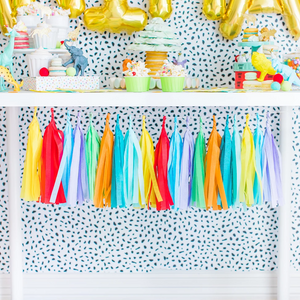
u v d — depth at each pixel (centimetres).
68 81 131
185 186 132
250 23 158
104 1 150
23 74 159
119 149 131
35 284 168
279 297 159
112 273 168
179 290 167
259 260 168
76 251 168
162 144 131
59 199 132
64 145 129
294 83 129
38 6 134
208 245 168
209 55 158
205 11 150
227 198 131
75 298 167
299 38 157
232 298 167
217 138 133
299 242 168
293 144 164
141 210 166
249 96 118
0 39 157
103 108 161
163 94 118
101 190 130
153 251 168
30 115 162
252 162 130
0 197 166
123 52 159
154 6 148
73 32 134
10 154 148
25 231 167
